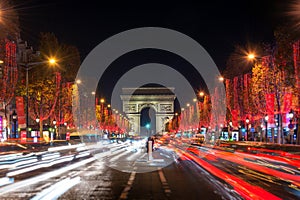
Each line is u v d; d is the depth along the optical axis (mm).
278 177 22234
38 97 63156
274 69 48969
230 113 76750
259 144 55344
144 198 15203
